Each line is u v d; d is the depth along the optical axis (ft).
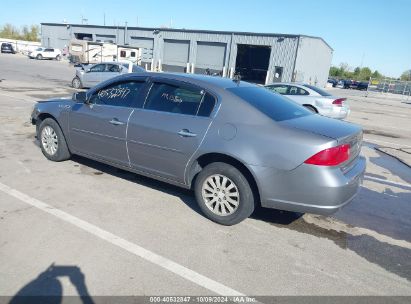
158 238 12.23
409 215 16.17
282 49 111.45
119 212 13.91
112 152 16.33
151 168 15.15
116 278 9.99
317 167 11.70
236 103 13.33
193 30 128.06
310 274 10.87
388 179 21.62
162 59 139.54
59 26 176.86
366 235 13.78
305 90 41.81
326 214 12.06
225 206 13.37
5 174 16.92
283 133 12.25
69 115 17.78
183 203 15.17
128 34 147.33
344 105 41.22
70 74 86.79
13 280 9.63
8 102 37.09
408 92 140.46
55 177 17.01
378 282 10.75
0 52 182.91
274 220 14.33
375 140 35.24
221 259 11.28
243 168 12.92
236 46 119.85
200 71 129.70
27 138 23.59
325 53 137.80
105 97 16.72
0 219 12.67
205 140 13.29
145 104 15.28
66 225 12.59
